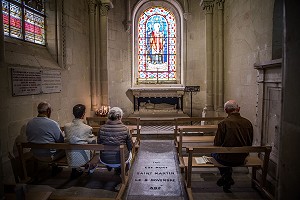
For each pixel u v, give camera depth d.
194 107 9.48
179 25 9.79
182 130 4.81
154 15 9.96
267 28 4.36
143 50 10.04
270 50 4.23
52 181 4.12
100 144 3.51
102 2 7.80
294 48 1.66
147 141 6.82
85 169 4.39
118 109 3.79
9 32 4.61
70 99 6.47
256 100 4.91
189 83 9.60
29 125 3.86
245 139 3.49
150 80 10.08
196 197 3.57
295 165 1.65
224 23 7.40
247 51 5.43
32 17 5.34
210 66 7.84
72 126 3.88
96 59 8.01
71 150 3.80
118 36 9.19
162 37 10.03
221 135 3.52
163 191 3.80
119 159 3.74
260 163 3.61
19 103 4.32
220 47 7.51
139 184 4.05
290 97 1.71
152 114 9.43
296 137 1.64
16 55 4.41
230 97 6.84
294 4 1.65
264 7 4.48
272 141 4.05
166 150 5.96
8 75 4.04
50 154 3.84
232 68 6.61
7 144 3.68
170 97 9.80
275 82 3.93
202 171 4.56
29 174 4.44
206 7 7.71
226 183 3.63
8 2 4.55
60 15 5.89
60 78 5.86
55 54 5.92
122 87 9.45
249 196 3.60
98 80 8.05
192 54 9.43
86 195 3.63
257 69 4.48
